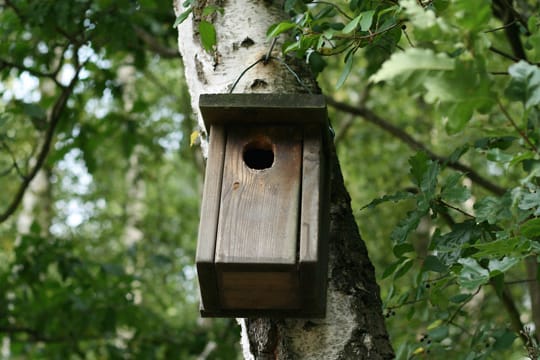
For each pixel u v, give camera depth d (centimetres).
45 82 1173
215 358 1081
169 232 1617
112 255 1587
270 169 414
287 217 402
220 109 414
